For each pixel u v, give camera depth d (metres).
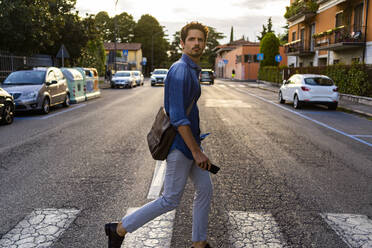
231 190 4.57
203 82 41.91
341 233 3.36
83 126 9.64
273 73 35.91
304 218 3.71
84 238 3.19
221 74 80.50
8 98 10.07
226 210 3.89
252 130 9.33
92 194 4.33
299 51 31.00
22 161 5.90
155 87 31.41
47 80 12.91
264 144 7.56
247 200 4.22
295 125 10.48
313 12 29.03
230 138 8.15
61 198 4.19
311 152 6.92
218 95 21.83
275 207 4.01
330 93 14.86
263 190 4.59
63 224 3.48
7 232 3.30
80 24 27.25
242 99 19.14
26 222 3.52
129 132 8.70
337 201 4.24
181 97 2.32
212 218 3.68
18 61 21.27
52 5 25.97
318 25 28.91
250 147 7.23
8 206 3.94
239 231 3.38
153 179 4.95
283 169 5.63
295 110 14.76
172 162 2.46
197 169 2.61
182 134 2.31
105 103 16.31
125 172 5.29
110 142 7.49
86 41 28.09
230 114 12.65
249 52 54.06
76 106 15.07
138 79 34.12
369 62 21.19
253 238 3.23
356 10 22.64
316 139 8.32
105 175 5.13
